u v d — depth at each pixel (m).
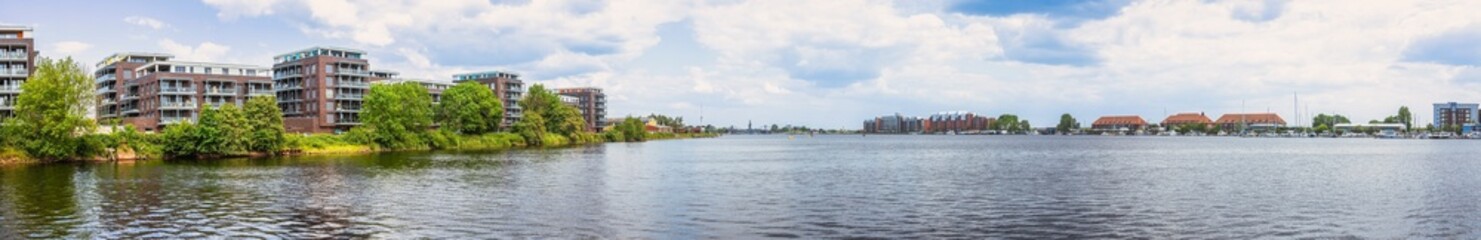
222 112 114.00
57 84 97.50
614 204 49.09
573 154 128.00
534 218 42.69
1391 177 72.25
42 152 96.00
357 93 190.50
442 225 40.16
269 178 69.94
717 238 36.56
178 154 109.50
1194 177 72.31
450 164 93.75
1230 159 112.62
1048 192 56.97
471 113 173.62
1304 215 44.19
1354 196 54.00
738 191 57.66
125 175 73.62
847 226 40.12
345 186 61.50
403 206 47.81
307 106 185.50
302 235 37.25
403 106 146.88
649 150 153.00
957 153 141.25
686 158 114.62
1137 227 39.94
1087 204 49.34
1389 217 43.41
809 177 72.31
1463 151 146.38
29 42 144.00
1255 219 42.66
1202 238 36.78
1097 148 176.12
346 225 40.19
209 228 39.28
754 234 37.69
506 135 180.88
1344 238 36.72
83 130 101.31
